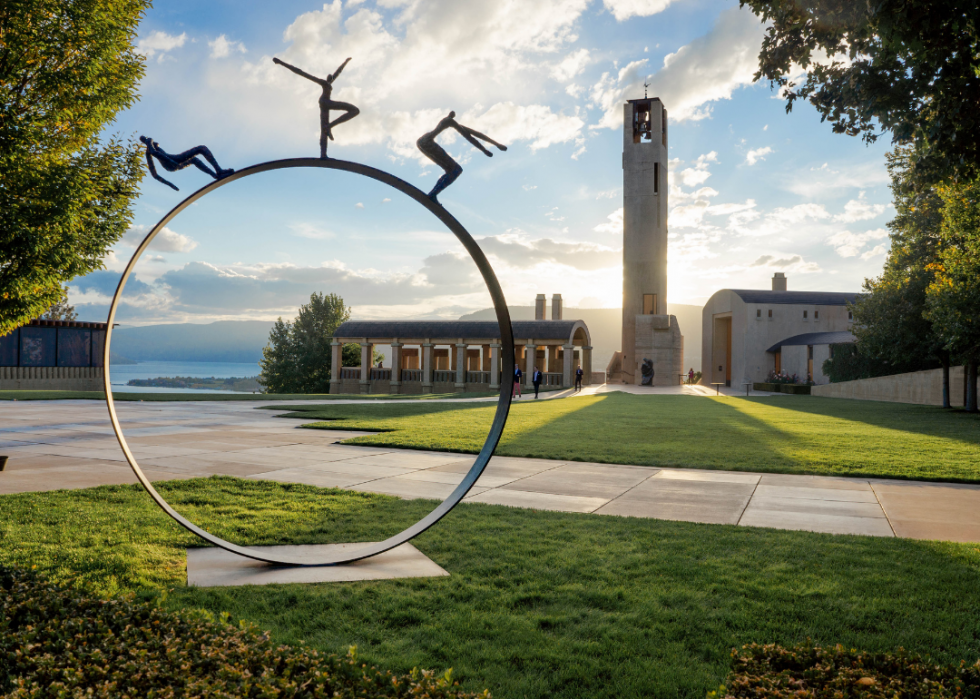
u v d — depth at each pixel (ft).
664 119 202.28
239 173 18.39
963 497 28.63
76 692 9.34
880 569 17.71
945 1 15.10
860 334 103.24
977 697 9.82
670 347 181.68
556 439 48.70
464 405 89.30
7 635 11.59
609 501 27.22
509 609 14.85
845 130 20.61
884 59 18.24
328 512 24.39
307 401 98.53
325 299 217.15
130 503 25.04
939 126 17.48
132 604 13.25
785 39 20.38
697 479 32.63
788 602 15.23
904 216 97.25
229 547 18.28
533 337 159.94
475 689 11.05
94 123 34.96
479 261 19.12
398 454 40.86
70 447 41.68
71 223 32.81
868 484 31.68
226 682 9.77
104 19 32.83
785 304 188.75
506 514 24.20
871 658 10.95
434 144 18.42
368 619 14.19
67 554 18.17
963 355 81.00
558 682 11.38
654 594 15.70
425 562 18.39
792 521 23.91
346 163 18.63
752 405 98.68
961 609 14.89
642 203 194.18
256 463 36.58
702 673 11.66
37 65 32.99
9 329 34.73
